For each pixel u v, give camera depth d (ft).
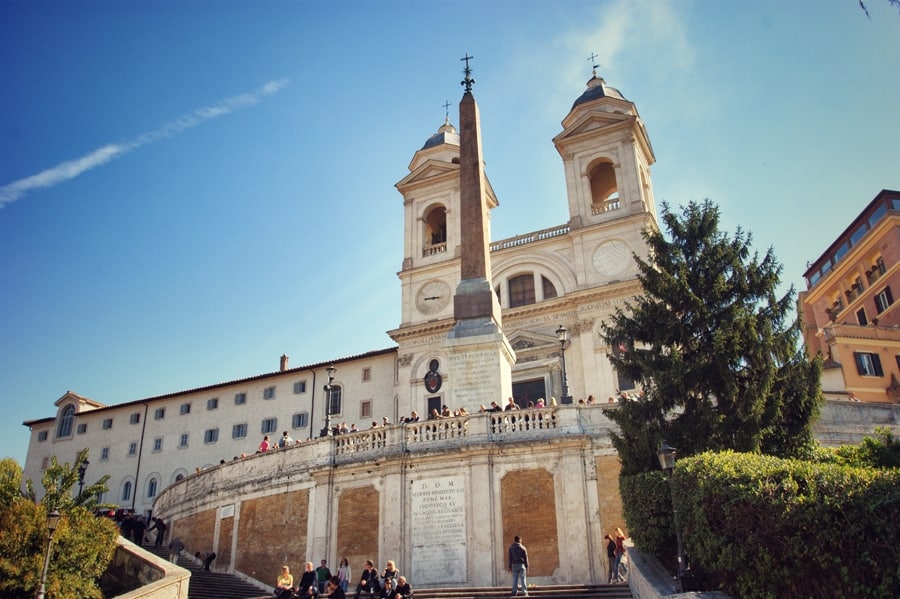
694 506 43.11
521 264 150.10
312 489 83.30
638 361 67.31
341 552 78.95
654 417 63.93
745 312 66.33
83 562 59.06
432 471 77.97
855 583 33.42
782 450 61.72
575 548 71.41
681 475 46.26
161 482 173.78
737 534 38.91
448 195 162.81
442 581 73.31
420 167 166.09
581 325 136.36
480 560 72.84
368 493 79.92
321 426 161.17
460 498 75.92
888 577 32.19
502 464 76.74
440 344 147.02
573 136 153.17
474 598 62.80
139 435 181.88
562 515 73.10
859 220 172.04
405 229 164.04
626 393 79.87
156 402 183.73
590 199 148.97
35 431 198.29
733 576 40.91
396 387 157.79
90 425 190.49
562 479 74.28
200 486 100.01
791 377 63.31
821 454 62.28
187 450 173.99
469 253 106.52
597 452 74.84
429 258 158.92
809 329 177.27
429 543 75.20
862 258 169.07
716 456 44.91
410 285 156.87
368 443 82.48
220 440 171.32
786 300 67.00
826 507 34.96
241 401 172.96
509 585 71.72
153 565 60.23
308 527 81.87
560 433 76.23
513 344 142.00
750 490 38.27
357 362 164.14
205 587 76.07
